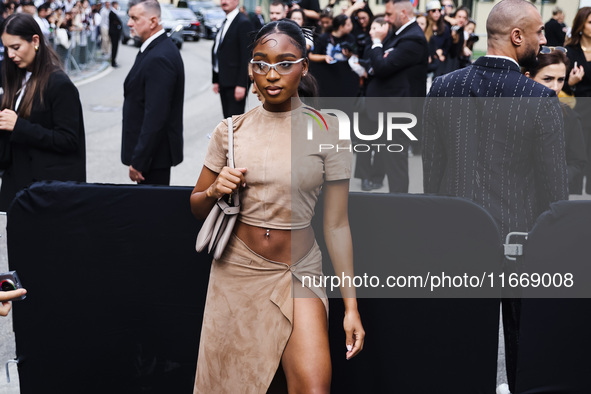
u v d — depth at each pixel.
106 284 3.18
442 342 3.01
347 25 7.17
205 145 10.04
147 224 3.12
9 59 4.29
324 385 2.56
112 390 3.26
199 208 2.77
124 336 3.22
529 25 3.12
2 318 4.41
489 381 3.02
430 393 3.05
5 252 5.63
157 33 4.94
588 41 5.98
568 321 2.95
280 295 2.63
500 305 3.18
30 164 4.32
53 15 16.58
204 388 2.78
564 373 2.98
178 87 4.98
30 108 4.23
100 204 3.12
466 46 10.17
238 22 7.00
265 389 2.64
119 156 9.05
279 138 2.63
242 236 2.69
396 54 6.38
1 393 3.64
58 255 3.18
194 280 3.14
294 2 9.43
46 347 3.26
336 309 3.04
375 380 3.07
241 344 2.68
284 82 2.54
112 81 17.25
